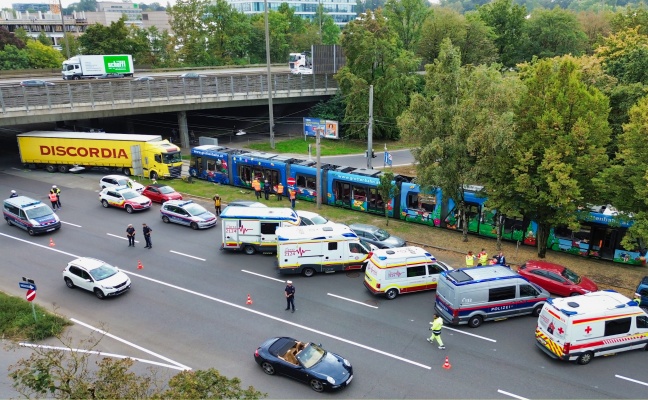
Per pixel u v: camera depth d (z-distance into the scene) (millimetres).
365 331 21406
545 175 24797
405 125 29516
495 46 75375
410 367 18844
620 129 36031
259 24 104125
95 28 85125
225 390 12164
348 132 65938
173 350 19828
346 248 27016
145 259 29000
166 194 39219
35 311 21891
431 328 20344
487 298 21641
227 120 73688
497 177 27062
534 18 76750
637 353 19891
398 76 63125
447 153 28750
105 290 23891
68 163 48062
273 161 41781
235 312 22969
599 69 40406
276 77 65125
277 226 29422
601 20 83750
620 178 24094
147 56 92062
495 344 20516
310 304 23797
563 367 18906
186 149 60719
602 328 18812
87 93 49844
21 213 32688
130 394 11891
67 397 12258
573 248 30172
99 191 42562
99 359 19109
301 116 73125
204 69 85188
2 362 18859
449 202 33844
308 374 17234
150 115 69188
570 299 19625
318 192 38188
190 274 27094
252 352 19750
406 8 77375
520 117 26812
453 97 28812
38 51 91312
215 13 96250
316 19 125312
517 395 17234
